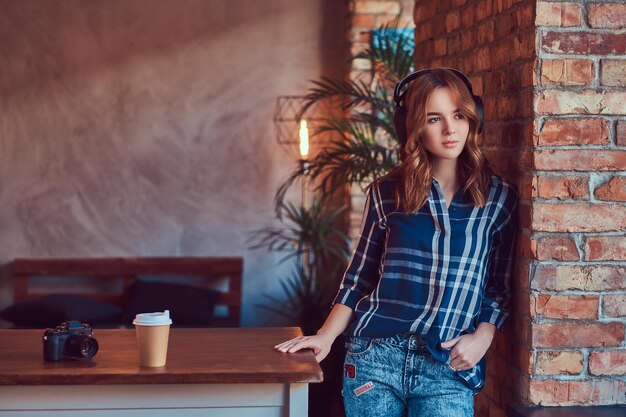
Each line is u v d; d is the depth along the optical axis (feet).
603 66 7.86
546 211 7.88
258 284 18.39
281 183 18.26
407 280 7.64
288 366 6.94
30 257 18.06
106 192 18.11
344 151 14.16
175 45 18.02
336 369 15.26
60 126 17.97
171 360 7.08
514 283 8.32
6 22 17.76
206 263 18.01
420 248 7.66
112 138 18.06
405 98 7.98
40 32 17.81
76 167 18.04
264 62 18.13
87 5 17.85
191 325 16.88
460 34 10.23
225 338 8.05
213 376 6.66
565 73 7.84
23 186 17.99
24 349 7.49
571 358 8.00
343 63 18.08
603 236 7.93
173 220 18.24
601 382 8.04
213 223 18.28
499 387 8.86
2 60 17.79
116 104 18.03
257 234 18.33
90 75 17.95
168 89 18.07
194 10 18.01
